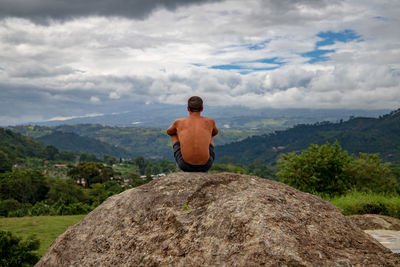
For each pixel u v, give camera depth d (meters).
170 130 4.30
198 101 4.21
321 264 2.24
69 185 74.38
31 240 9.53
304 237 2.55
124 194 3.88
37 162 189.62
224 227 2.66
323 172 20.58
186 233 2.84
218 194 3.32
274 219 2.63
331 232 2.79
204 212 2.98
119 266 2.97
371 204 10.49
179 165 4.09
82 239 3.59
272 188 3.49
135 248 3.01
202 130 4.06
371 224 7.77
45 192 73.00
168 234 2.94
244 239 2.48
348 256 2.45
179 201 3.32
